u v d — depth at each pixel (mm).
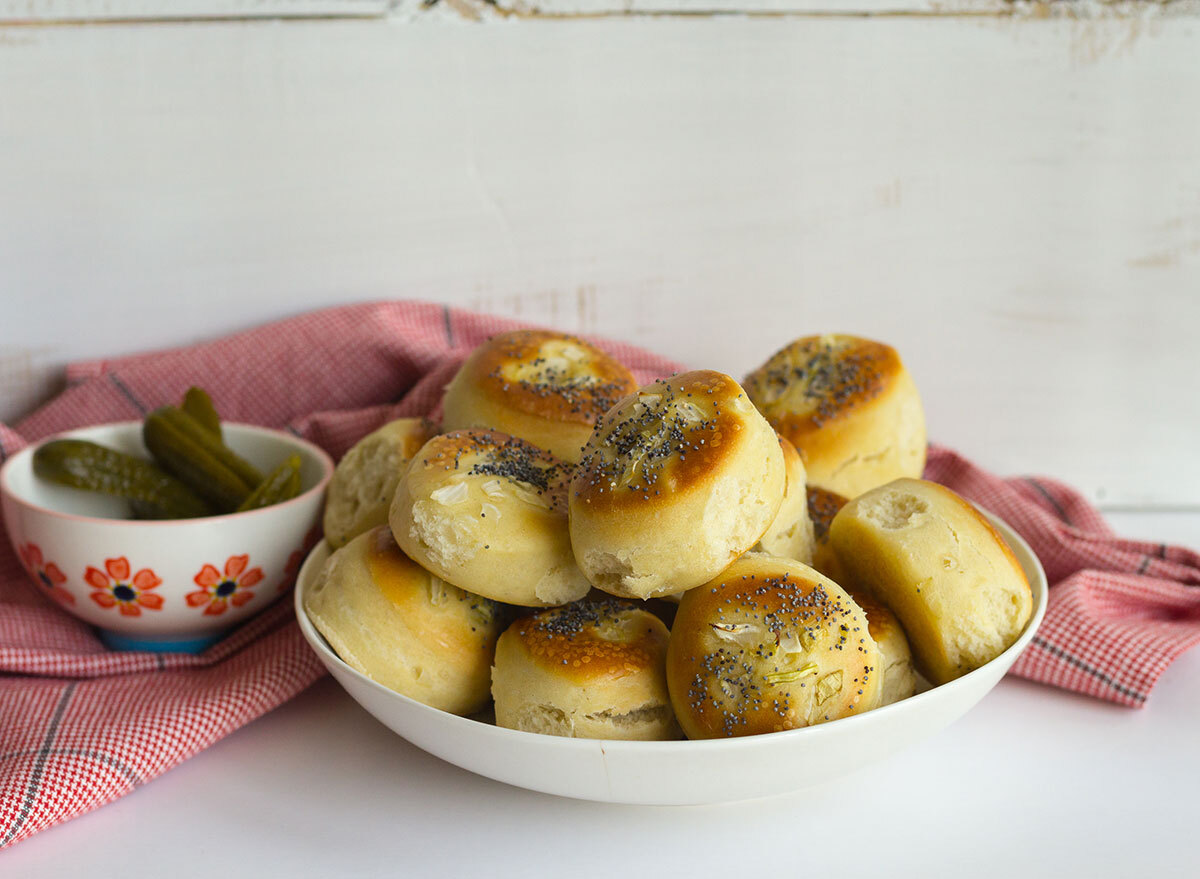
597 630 567
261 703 609
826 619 542
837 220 777
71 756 570
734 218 774
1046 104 760
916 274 788
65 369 764
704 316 791
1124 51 751
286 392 759
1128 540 711
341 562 593
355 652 574
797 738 522
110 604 642
